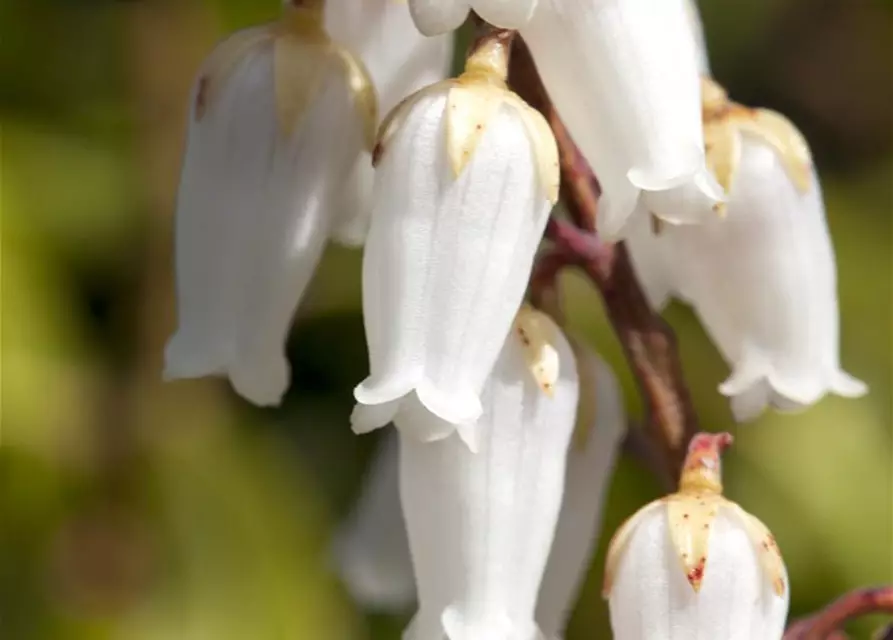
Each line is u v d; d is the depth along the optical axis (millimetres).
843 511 138
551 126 101
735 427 140
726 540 97
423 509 99
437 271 96
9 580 136
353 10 101
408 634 101
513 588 99
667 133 96
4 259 140
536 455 99
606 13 96
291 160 100
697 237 102
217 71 100
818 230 103
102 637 135
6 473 137
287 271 100
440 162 96
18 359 137
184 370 101
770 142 101
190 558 137
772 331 103
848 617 103
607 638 135
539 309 103
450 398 95
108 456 138
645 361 104
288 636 135
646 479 137
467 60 97
